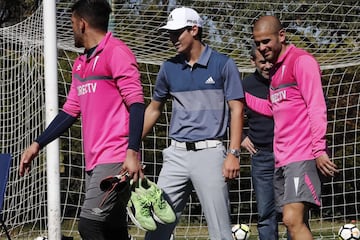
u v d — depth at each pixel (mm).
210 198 20078
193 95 20297
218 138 20266
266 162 25844
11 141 36094
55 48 27484
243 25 38219
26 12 70188
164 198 20547
